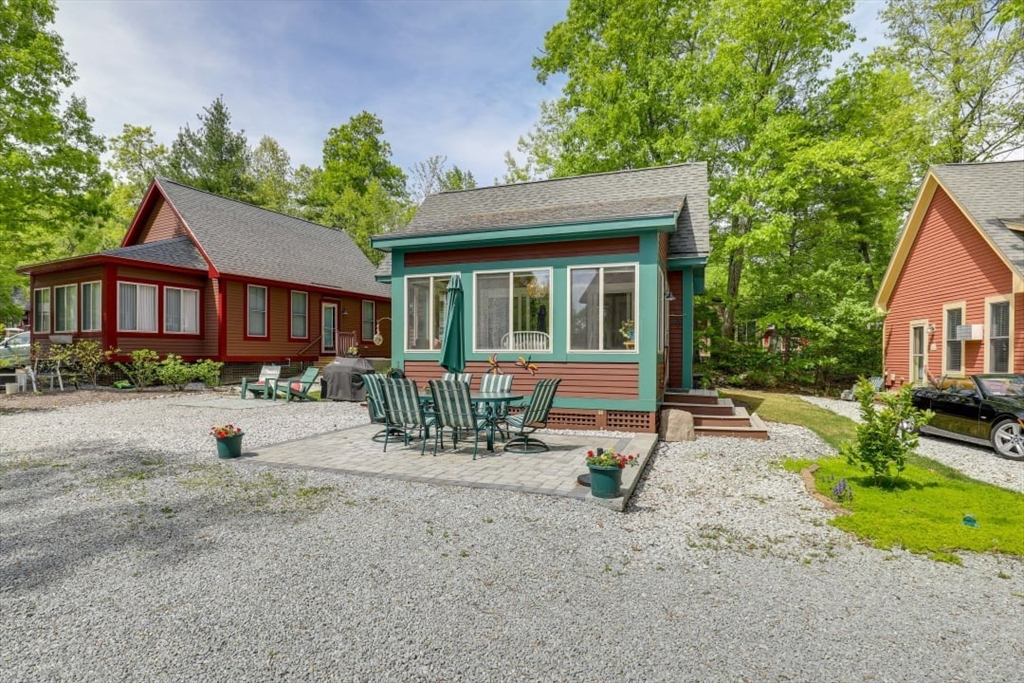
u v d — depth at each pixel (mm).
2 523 4441
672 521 4621
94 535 4168
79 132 17453
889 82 17547
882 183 16578
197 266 16531
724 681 2428
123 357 14891
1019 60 16922
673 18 18891
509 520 4535
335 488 5449
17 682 2379
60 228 17844
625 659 2594
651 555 3891
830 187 17969
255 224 20984
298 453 7145
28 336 21891
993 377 8609
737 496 5398
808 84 18031
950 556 3891
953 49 18125
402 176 39469
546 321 9102
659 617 3010
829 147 15258
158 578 3438
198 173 32688
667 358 11914
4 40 15289
